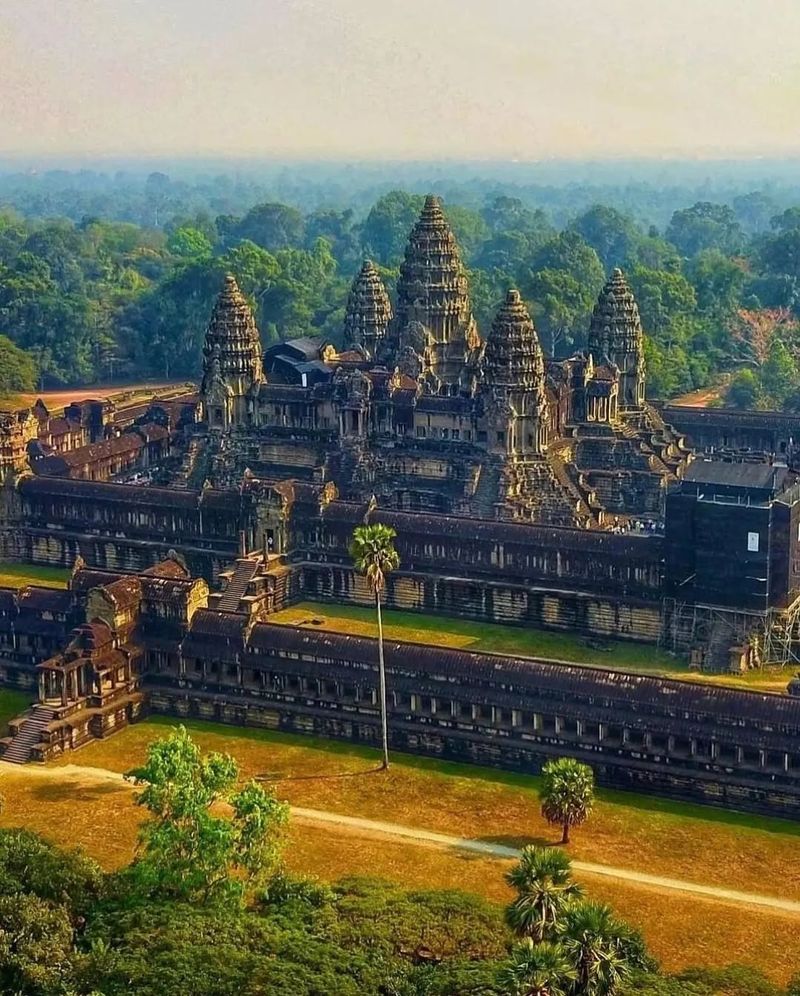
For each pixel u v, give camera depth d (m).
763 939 118.25
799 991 99.62
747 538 180.12
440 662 161.25
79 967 98.44
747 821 144.00
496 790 150.88
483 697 157.62
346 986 95.00
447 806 146.50
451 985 95.25
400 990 96.81
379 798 148.38
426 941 103.88
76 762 158.25
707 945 116.88
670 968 112.25
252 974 95.44
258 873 116.62
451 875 129.00
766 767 145.88
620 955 97.56
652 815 145.00
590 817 144.12
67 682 164.25
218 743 164.75
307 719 166.88
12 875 109.81
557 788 132.88
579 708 153.50
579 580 198.25
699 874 131.38
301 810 145.25
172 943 99.56
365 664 163.88
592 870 131.38
